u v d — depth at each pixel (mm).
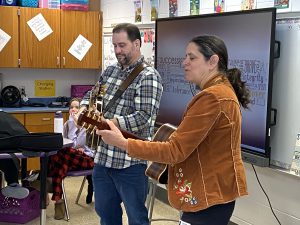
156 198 4289
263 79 2818
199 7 3635
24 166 3748
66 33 5164
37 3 5008
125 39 2432
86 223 3609
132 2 4695
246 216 3270
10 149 2592
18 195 3367
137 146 1728
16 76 5293
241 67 2982
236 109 1713
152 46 4336
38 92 5449
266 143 2818
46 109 4957
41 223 2803
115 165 2465
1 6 4766
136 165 2473
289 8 2766
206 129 1665
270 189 3020
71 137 3729
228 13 3045
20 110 4781
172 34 3643
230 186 1715
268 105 2785
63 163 3582
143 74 2434
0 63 4816
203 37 1771
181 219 1818
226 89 1721
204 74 1769
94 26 5344
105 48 5344
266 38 2760
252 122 2928
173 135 1734
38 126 4891
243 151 3008
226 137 1696
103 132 1805
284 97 2822
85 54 5316
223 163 1708
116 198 2609
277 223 2988
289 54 2768
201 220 1745
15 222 3418
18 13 4855
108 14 5254
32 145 2609
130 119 2352
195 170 1739
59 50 5141
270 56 2736
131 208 2514
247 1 3117
